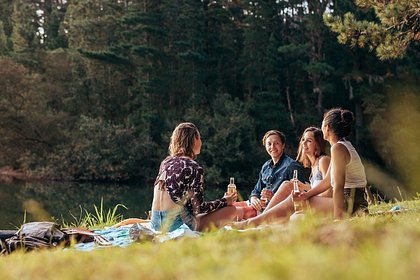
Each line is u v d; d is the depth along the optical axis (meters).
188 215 6.14
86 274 2.52
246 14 50.72
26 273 2.77
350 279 1.59
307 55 45.50
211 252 2.56
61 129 44.84
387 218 4.16
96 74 47.19
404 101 39.81
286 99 46.56
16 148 44.34
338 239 2.78
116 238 6.32
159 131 44.09
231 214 6.44
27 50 49.69
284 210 6.36
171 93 46.25
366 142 40.72
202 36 47.12
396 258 1.84
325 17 15.56
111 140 42.16
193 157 6.48
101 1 49.38
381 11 15.13
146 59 46.50
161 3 47.41
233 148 40.59
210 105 46.12
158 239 4.79
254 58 45.38
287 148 43.41
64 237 5.84
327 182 6.27
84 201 31.09
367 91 42.25
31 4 57.69
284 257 1.99
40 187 37.84
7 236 5.99
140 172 42.44
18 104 44.72
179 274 2.18
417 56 42.91
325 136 6.42
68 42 52.91
